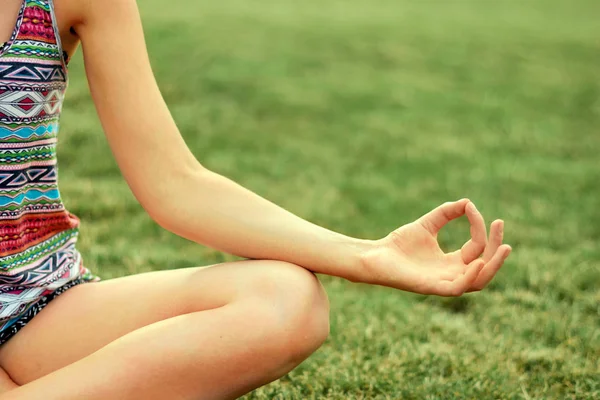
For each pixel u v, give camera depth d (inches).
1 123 72.4
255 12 599.5
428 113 341.7
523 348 126.3
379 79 405.1
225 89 348.2
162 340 69.6
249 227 77.5
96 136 246.4
